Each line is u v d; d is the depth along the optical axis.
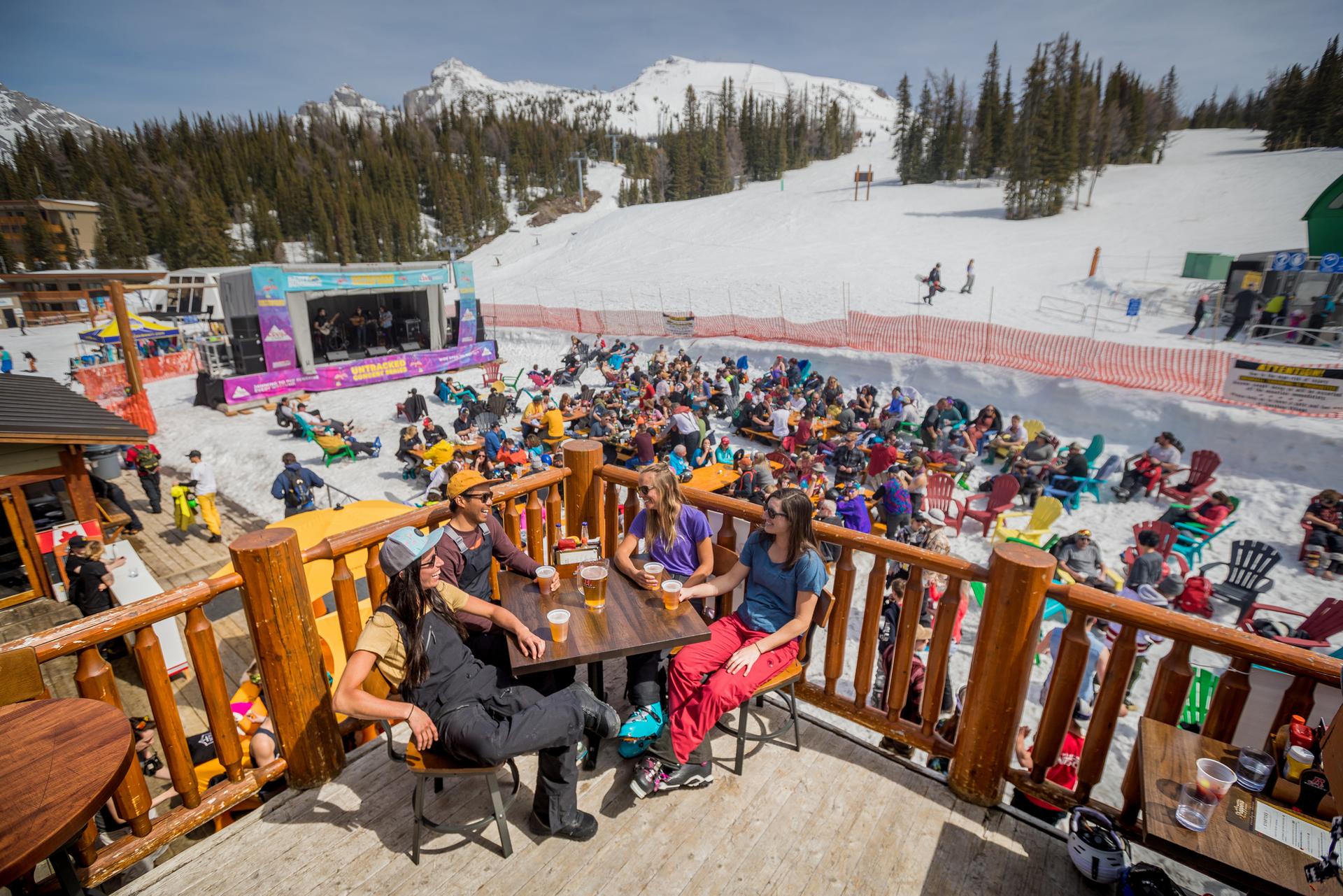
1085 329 20.91
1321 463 11.59
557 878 2.39
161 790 5.02
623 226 60.12
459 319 26.03
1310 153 51.22
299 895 2.32
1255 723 3.67
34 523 9.07
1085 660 2.38
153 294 46.22
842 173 85.38
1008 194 45.25
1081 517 11.30
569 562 3.05
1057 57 65.88
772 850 2.52
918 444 13.47
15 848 1.37
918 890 2.37
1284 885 1.62
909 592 2.78
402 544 2.34
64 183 98.62
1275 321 17.55
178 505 12.12
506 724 2.28
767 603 2.94
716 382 18.83
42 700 1.88
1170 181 48.34
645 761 2.73
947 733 4.00
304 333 21.39
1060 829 2.63
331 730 2.80
